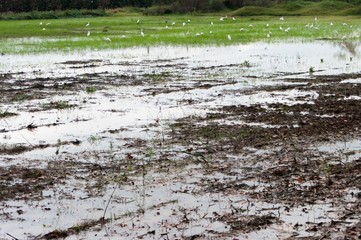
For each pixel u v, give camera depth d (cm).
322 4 9431
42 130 1482
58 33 5625
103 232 816
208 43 4250
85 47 4109
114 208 903
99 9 10000
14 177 1073
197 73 2561
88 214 881
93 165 1141
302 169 1072
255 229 809
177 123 1515
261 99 1852
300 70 2584
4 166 1152
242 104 1773
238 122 1505
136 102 1855
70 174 1085
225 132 1388
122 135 1400
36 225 845
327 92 1939
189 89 2095
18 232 822
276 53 3431
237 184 998
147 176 1059
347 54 3281
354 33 4941
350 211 859
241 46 3969
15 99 1945
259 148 1234
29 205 922
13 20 8356
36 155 1234
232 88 2100
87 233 813
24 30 6012
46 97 1984
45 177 1069
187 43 4284
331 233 786
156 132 1420
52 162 1173
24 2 9644
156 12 9450
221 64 2917
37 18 8788
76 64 3061
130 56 3466
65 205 920
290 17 8488
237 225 824
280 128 1415
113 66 2931
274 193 947
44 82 2361
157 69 2752
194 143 1293
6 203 933
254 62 2972
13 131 1477
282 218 842
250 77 2384
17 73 2689
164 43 4331
